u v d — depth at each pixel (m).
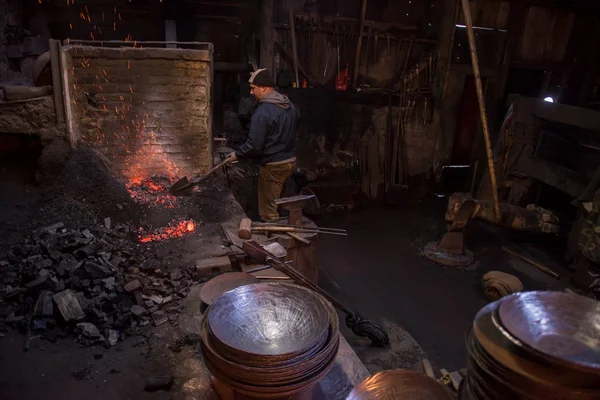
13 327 2.86
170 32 7.30
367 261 7.47
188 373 2.59
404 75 9.73
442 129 10.09
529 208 7.51
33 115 4.20
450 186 10.70
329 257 7.51
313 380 1.86
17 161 4.45
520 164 8.55
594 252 6.29
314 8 8.88
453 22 9.22
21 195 4.09
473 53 6.69
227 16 8.16
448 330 5.82
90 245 3.45
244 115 8.09
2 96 4.11
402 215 9.41
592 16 10.02
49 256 3.32
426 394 1.64
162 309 3.14
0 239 3.55
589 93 10.59
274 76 8.95
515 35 9.76
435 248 7.79
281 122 4.88
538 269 7.35
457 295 6.62
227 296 2.18
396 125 9.97
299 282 3.37
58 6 7.19
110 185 4.27
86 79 4.25
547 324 1.38
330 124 9.54
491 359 1.29
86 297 3.06
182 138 4.78
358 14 9.13
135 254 3.63
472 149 10.52
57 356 2.66
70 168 4.21
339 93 9.36
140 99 4.49
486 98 10.19
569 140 7.96
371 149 9.92
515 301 1.44
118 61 4.29
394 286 6.76
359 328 4.95
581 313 1.42
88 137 4.42
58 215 3.92
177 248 3.81
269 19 8.34
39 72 4.62
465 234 8.51
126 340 2.86
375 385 1.71
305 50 9.11
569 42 10.20
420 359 5.20
